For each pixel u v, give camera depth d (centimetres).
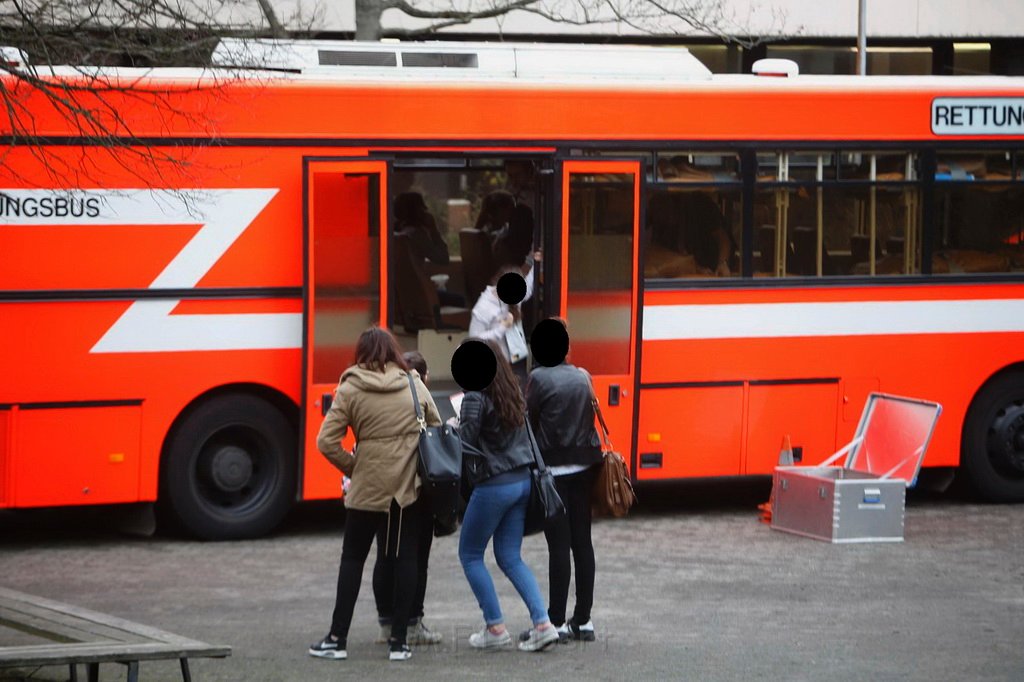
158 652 859
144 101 1417
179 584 1322
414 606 1116
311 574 1370
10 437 1426
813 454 1658
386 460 1048
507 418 1069
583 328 1584
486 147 1548
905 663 1075
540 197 1598
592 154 1580
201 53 1519
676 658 1083
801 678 1029
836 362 1661
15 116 1323
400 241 1644
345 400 1048
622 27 2695
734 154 1625
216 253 1473
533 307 1597
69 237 1433
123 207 1444
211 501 1508
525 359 1526
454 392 1628
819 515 1538
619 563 1423
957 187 1695
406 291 1647
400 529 1061
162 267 1458
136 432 1460
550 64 1596
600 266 1584
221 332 1477
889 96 1670
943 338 1694
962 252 1703
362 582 1355
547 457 1112
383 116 1516
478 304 1530
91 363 1443
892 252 1680
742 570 1397
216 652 874
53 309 1432
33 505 1434
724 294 1627
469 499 1135
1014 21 2936
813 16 2831
